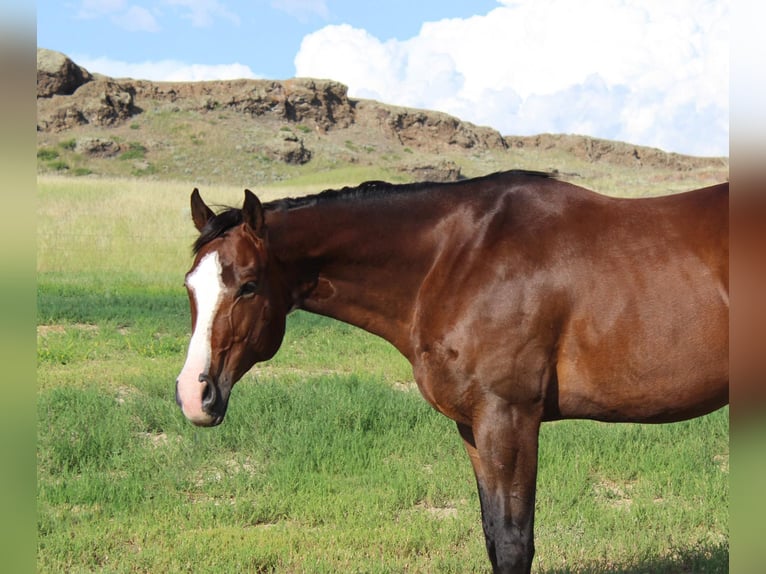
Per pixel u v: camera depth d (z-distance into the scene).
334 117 105.19
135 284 15.84
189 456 5.77
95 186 30.62
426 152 106.44
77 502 5.04
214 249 3.12
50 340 9.89
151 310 12.42
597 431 6.41
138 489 5.17
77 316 11.58
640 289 3.16
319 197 3.49
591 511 4.87
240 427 6.31
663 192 46.00
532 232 3.28
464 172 91.94
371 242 3.44
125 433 6.14
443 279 3.34
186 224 23.80
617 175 102.50
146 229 22.80
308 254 3.44
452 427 6.52
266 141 86.69
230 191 31.77
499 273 3.22
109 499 5.05
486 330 3.20
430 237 3.42
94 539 4.39
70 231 21.78
